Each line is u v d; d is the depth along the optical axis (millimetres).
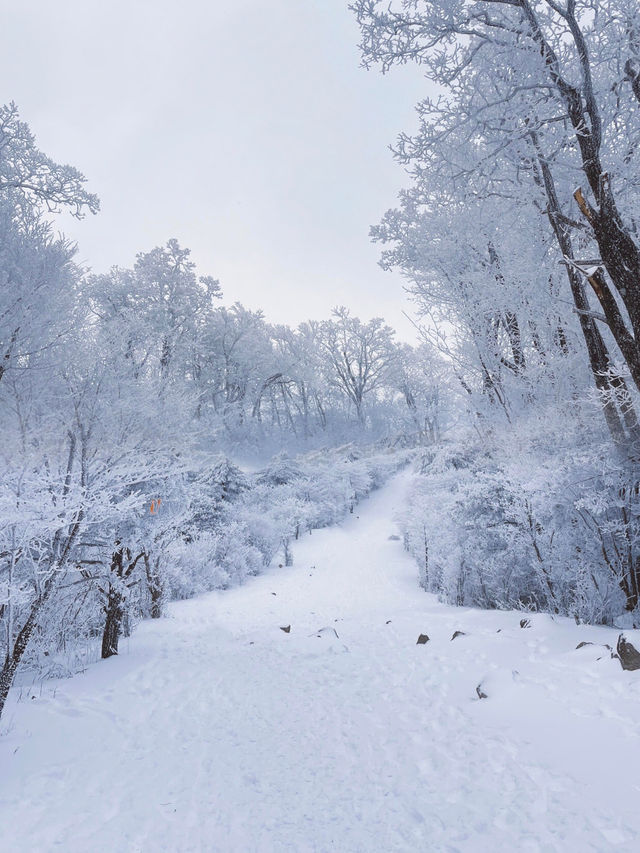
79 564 6027
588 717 3363
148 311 36406
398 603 11594
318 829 2623
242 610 11414
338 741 3750
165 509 8656
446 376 10180
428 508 13047
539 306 8219
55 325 5789
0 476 4152
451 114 5465
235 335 54844
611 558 6887
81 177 7242
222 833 2684
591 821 2311
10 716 4371
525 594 8797
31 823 2854
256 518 20141
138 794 3184
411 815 2631
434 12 5055
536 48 5148
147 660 6402
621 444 6426
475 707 3979
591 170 5121
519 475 7723
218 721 4406
